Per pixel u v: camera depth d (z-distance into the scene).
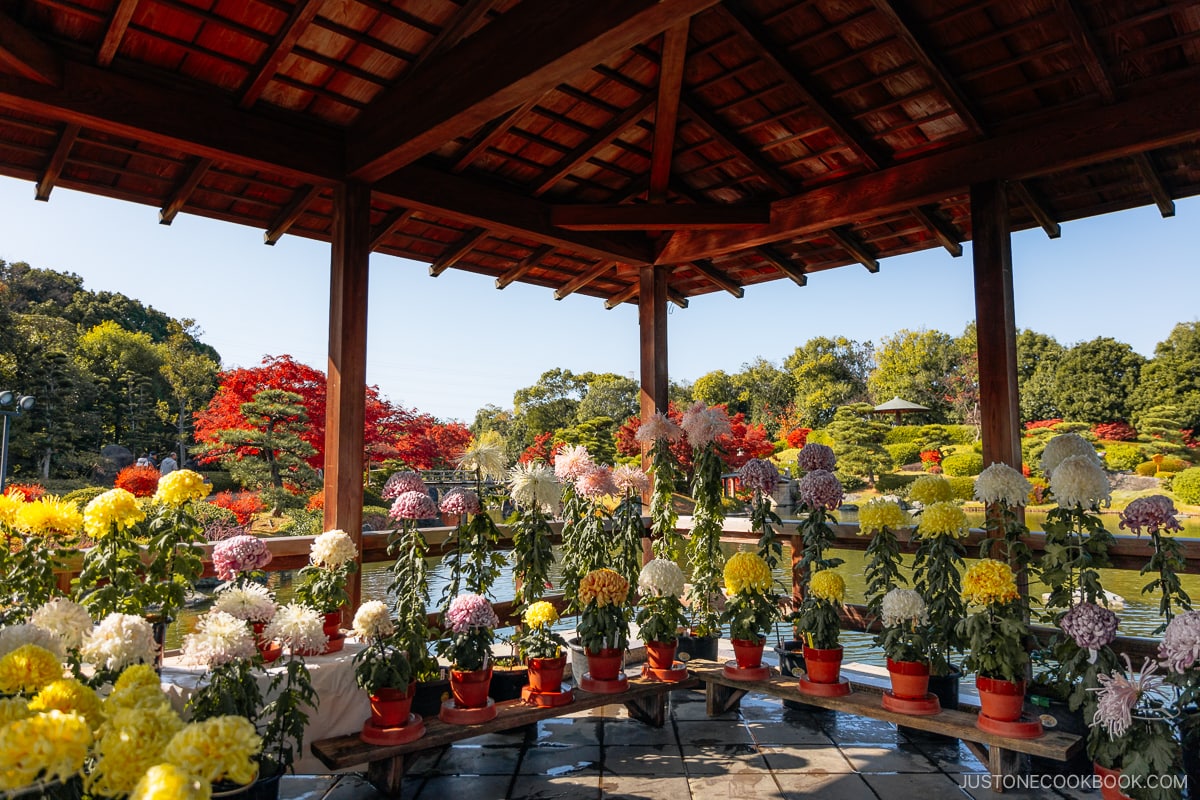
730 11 3.32
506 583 7.88
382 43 3.33
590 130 4.33
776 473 3.85
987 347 3.91
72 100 3.09
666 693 3.69
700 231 5.31
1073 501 2.80
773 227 4.93
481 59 3.10
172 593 2.66
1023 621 2.87
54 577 2.72
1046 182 4.25
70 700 1.44
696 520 4.26
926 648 3.08
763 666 3.59
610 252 5.36
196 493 2.73
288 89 3.58
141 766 1.26
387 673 2.76
